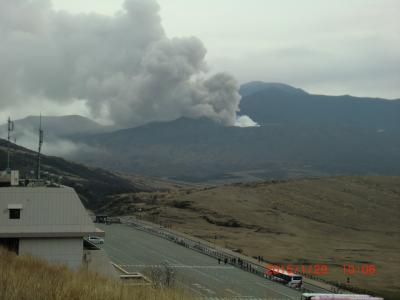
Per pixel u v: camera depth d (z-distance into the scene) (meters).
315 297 59.25
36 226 43.25
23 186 50.00
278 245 139.38
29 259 31.62
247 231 164.00
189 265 91.88
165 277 63.84
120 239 122.56
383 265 116.88
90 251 45.66
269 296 66.50
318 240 157.12
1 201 43.44
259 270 92.56
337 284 87.25
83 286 20.81
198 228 161.75
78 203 44.38
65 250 43.56
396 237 175.62
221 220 178.88
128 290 21.09
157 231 143.12
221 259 102.19
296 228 178.12
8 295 18.78
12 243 43.12
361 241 161.62
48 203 43.91
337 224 192.00
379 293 82.00
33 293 19.14
